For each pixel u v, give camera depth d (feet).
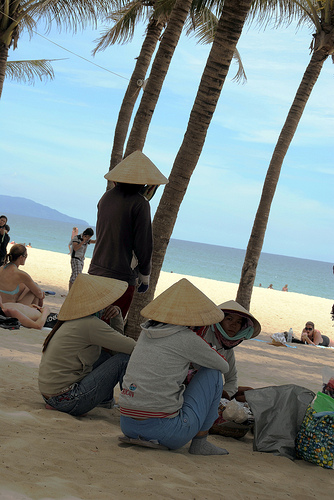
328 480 11.93
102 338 13.38
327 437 12.77
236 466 11.78
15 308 26.63
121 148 42.78
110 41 50.75
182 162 21.81
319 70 40.50
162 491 9.30
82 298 13.57
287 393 13.67
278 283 276.41
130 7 47.47
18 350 21.45
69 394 13.47
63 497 8.32
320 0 38.68
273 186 40.37
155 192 16.19
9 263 27.68
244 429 14.49
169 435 11.53
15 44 45.96
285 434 13.26
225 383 15.62
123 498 8.79
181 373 11.68
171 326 11.80
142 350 11.82
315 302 90.89
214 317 11.93
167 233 21.97
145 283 16.38
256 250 40.19
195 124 21.74
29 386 15.94
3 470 8.98
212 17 44.75
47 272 69.62
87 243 38.34
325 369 14.40
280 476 11.50
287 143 40.45
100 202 16.11
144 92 31.99
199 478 10.43
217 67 21.62
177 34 31.30
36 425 12.16
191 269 263.90
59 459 10.05
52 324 27.73
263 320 59.21
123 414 11.75
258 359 30.53
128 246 15.74
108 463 10.35
